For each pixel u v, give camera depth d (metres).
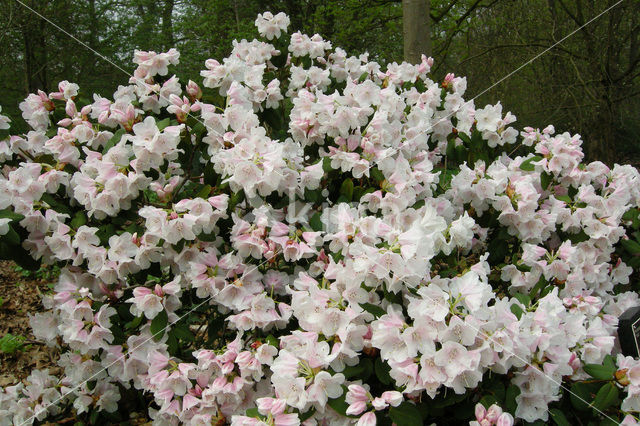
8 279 4.30
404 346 1.54
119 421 2.46
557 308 1.76
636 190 2.58
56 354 3.04
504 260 2.51
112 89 10.24
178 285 1.93
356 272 1.65
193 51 11.10
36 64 9.24
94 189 1.92
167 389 1.91
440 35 8.78
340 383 1.57
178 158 2.20
